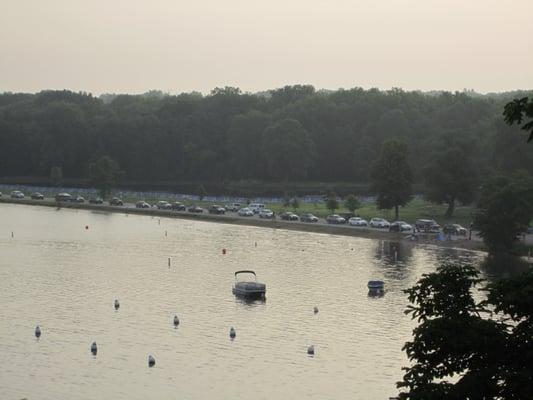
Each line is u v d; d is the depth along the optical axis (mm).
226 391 112125
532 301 63688
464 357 66250
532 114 59656
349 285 177625
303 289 173250
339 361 124688
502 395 62938
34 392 110500
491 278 182500
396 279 184250
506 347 64938
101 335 136125
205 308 155625
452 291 68312
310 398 110250
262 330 140750
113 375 117500
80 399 108500
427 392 64062
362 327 143000
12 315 147625
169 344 132000
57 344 130750
